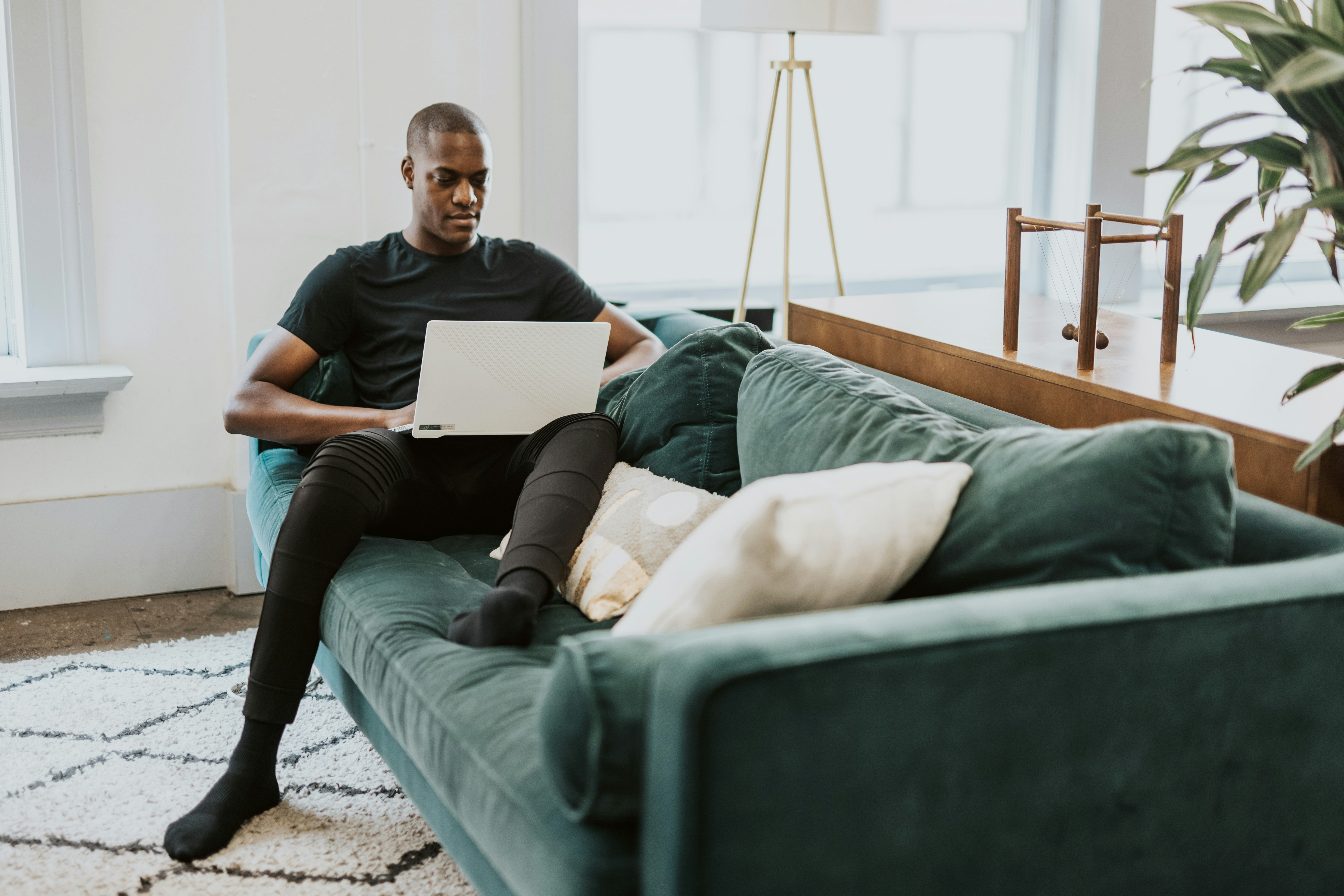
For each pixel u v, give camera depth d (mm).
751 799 938
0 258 2842
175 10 2758
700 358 1898
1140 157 3877
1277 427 1524
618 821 1023
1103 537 1205
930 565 1318
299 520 1800
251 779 1799
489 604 1493
